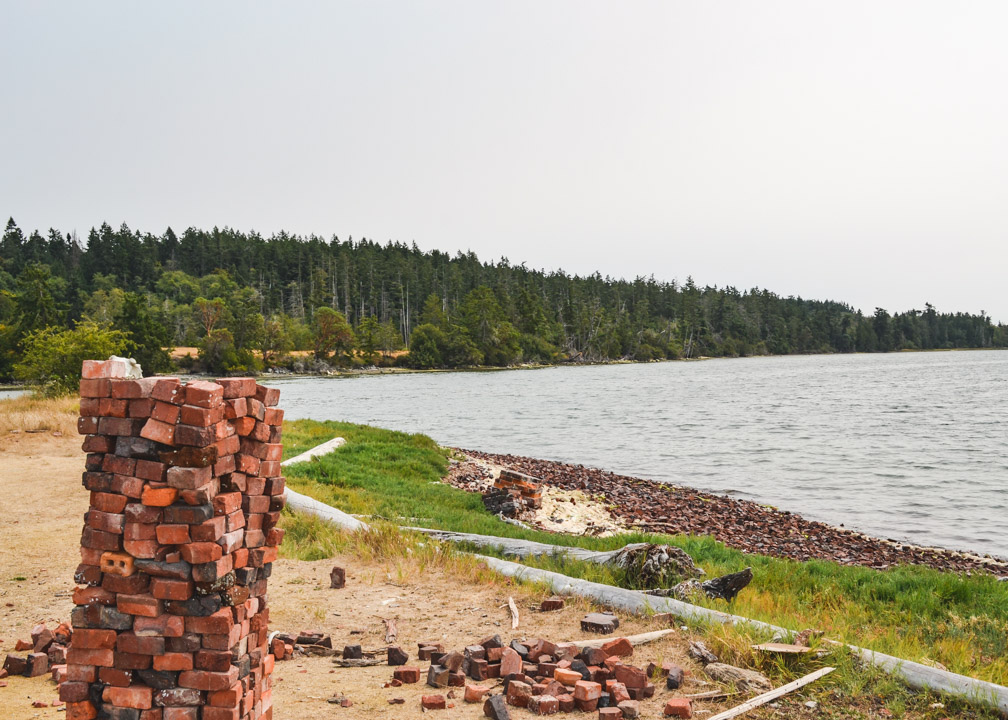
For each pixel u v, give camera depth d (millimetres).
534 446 39938
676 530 19562
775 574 11617
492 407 64688
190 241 197000
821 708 5523
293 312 171750
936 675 5867
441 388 93062
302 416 55375
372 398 76312
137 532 4305
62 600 8555
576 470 29891
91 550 4410
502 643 6996
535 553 11305
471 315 158750
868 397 73250
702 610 7605
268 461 4980
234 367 123625
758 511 23109
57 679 6027
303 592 9086
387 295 182000
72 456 18828
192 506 4305
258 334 134875
